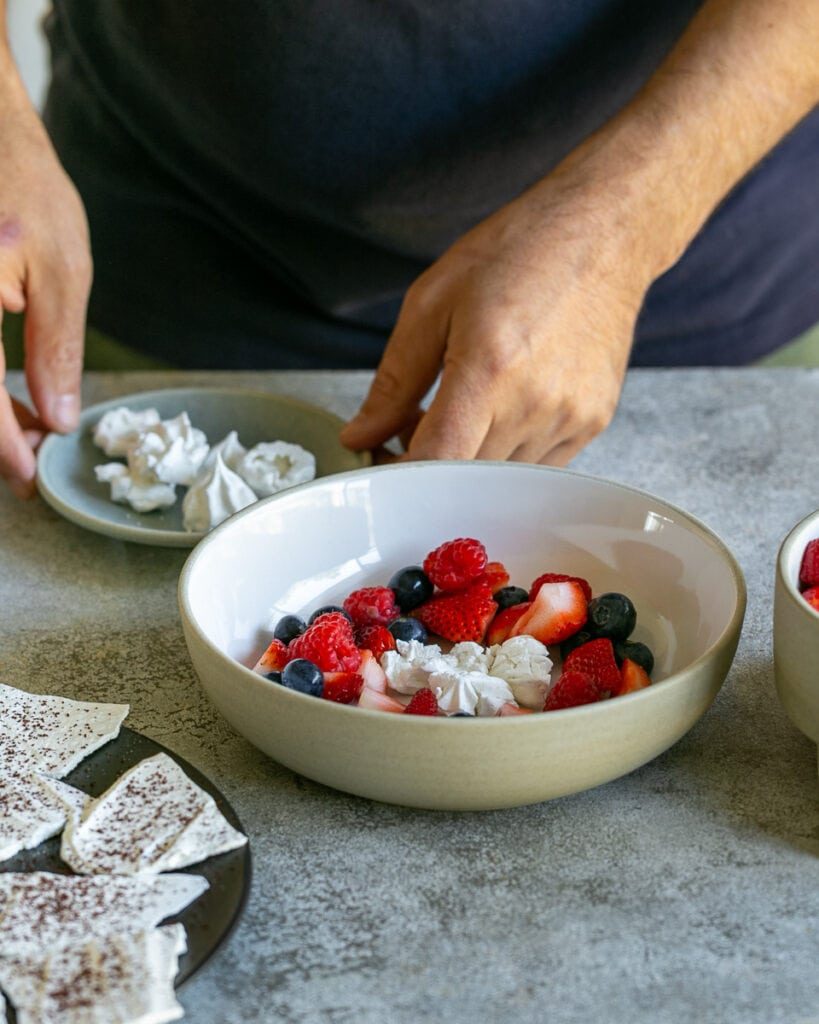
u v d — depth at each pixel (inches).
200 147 53.6
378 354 61.5
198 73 50.3
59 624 35.3
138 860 24.8
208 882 24.4
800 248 64.6
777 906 25.0
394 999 22.7
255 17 47.9
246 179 53.5
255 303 60.4
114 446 44.7
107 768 28.0
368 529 35.8
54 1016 21.2
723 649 27.5
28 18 88.8
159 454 42.8
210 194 55.8
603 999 22.7
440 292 41.5
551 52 49.1
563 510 35.7
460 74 49.1
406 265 56.7
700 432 48.0
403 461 39.3
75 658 33.5
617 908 24.9
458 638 33.1
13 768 27.6
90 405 50.3
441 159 51.6
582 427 42.1
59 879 24.2
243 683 26.6
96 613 35.9
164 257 59.4
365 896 25.1
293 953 23.7
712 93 41.8
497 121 50.7
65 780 27.6
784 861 26.2
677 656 32.0
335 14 47.5
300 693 25.9
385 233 54.5
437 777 25.7
